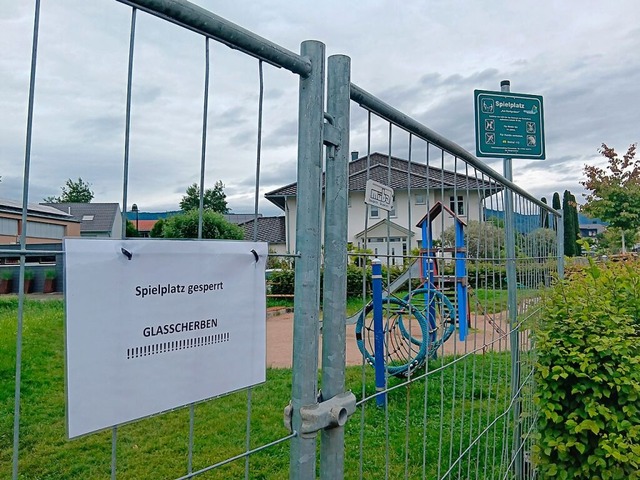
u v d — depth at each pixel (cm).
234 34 94
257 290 103
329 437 119
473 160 207
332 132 119
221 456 347
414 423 372
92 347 75
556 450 248
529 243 327
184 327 88
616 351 233
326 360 121
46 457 349
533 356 270
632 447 222
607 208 1470
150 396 82
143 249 82
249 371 101
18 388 73
